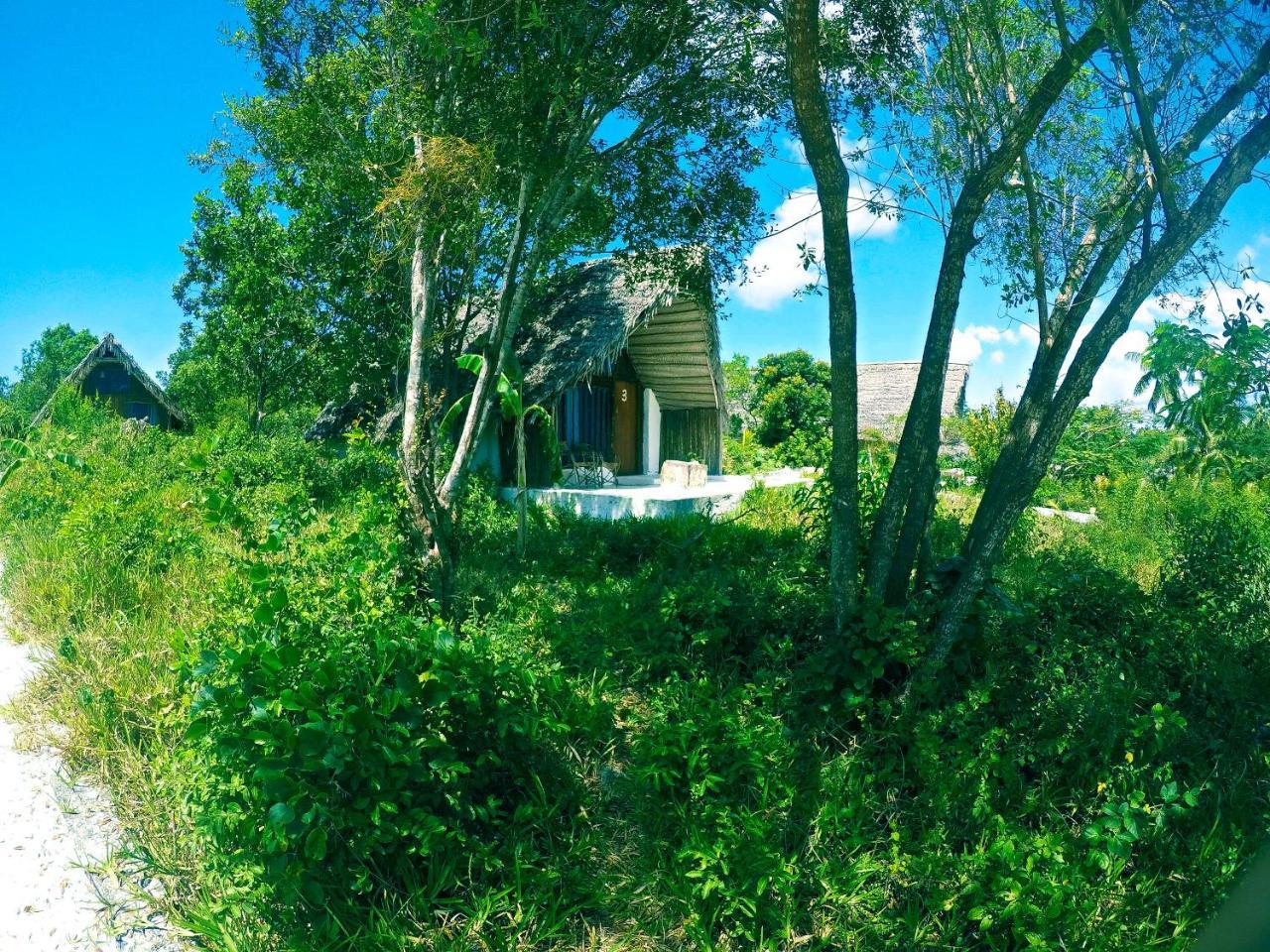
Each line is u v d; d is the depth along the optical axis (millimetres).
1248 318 4301
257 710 3033
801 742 4273
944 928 3184
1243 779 4078
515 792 3900
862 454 7871
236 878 3121
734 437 33250
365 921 3100
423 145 8180
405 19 7633
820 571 7062
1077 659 5133
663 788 4023
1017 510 4430
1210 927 1122
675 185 10797
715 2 8312
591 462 17453
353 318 16031
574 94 8125
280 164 14117
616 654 5762
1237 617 5691
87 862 3564
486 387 8258
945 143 5672
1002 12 5730
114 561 7387
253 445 15898
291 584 4348
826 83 6539
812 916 3291
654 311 15797
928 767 3895
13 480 12352
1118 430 22844
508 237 12805
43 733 4660
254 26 11016
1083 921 3141
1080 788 4070
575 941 3191
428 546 6941
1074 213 5719
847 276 4664
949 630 4551
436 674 3408
